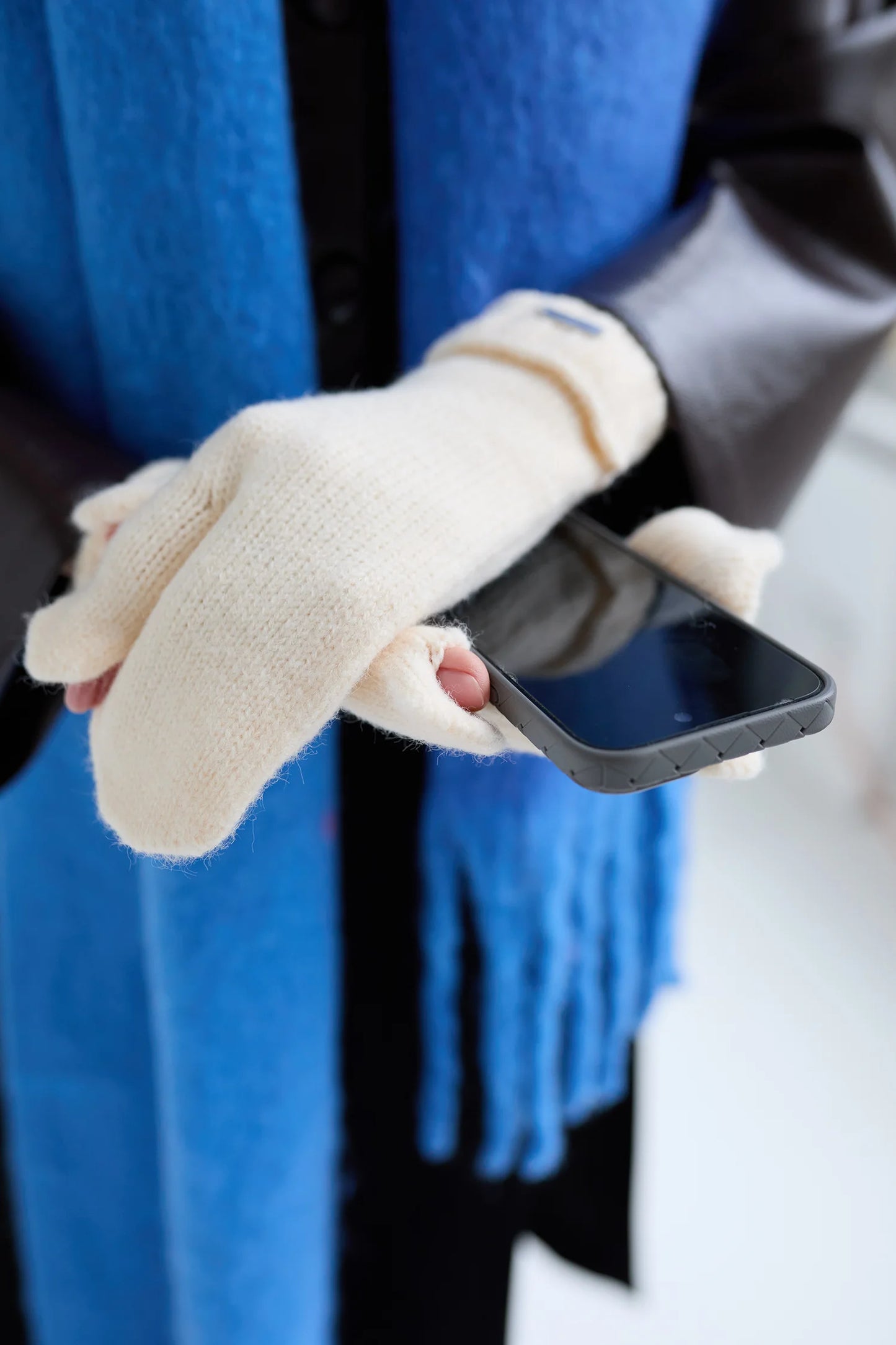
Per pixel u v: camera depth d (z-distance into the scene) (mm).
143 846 247
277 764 232
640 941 487
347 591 230
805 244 367
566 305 316
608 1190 563
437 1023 465
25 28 313
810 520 970
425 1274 559
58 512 319
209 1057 437
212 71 304
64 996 502
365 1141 531
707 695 235
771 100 381
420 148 348
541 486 277
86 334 367
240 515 240
